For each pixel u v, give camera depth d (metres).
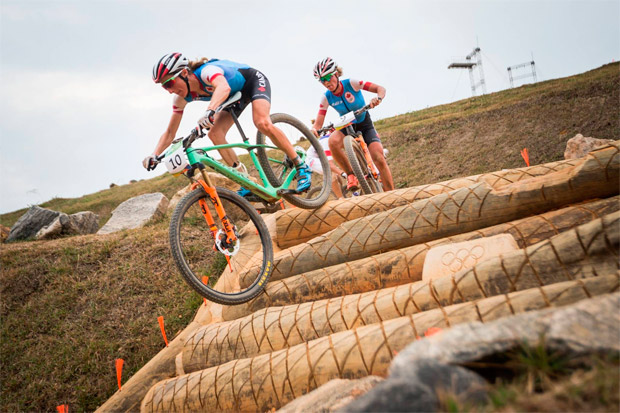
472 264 2.86
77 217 8.57
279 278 3.91
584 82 12.01
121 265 5.84
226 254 3.47
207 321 4.45
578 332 1.46
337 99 5.45
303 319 3.10
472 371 1.47
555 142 8.56
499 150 9.22
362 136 5.66
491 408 1.26
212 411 3.02
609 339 1.41
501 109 11.78
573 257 2.29
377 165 5.67
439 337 1.63
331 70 5.15
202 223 6.71
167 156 3.39
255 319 3.36
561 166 3.54
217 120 3.89
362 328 2.57
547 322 1.53
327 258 3.77
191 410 3.16
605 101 9.49
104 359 4.55
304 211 4.33
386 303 2.80
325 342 2.64
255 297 3.60
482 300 2.27
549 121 9.66
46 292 5.63
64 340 4.87
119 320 4.98
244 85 3.85
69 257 6.17
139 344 4.62
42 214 8.52
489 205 3.32
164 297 5.16
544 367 1.40
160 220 8.31
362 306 2.89
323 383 2.53
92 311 5.16
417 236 3.52
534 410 1.22
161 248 6.00
